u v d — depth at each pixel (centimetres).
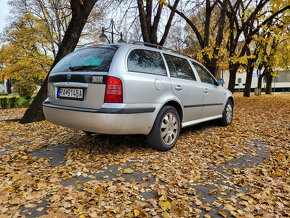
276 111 925
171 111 351
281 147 389
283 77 4209
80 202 197
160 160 310
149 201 203
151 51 352
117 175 258
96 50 316
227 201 209
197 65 476
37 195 206
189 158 323
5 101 1344
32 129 518
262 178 261
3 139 419
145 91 305
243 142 419
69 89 308
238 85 4331
